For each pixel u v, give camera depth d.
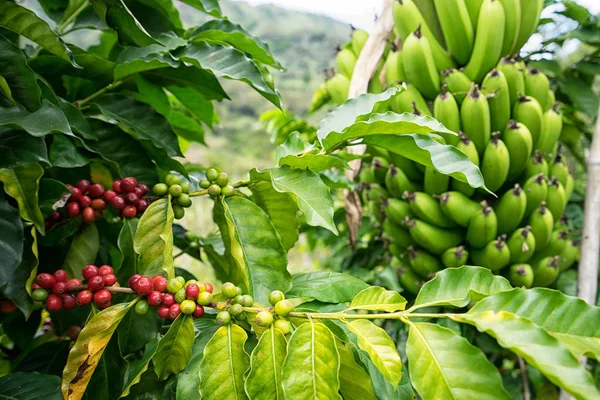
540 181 1.57
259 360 0.75
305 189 0.99
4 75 0.92
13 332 1.31
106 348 1.02
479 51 1.62
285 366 0.72
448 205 1.56
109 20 1.26
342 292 1.03
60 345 1.22
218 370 0.78
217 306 0.85
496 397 0.66
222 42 1.41
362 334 0.76
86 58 1.19
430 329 0.73
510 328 0.67
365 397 0.86
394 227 1.81
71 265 1.12
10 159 0.91
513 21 1.62
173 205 1.08
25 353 1.31
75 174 1.33
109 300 0.91
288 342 0.74
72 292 0.94
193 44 1.22
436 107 1.59
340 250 2.49
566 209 2.21
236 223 1.04
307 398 0.71
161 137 1.26
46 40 0.99
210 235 1.62
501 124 1.62
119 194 1.11
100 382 1.00
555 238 1.68
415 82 1.68
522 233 1.54
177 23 1.58
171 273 0.96
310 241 2.78
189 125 1.77
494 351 1.67
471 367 0.68
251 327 0.86
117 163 1.18
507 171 1.55
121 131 1.24
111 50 1.52
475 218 1.55
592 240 1.59
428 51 1.62
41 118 0.91
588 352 0.68
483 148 1.61
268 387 0.74
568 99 2.18
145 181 1.26
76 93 1.37
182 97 1.56
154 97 1.43
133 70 1.20
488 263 1.60
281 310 0.79
